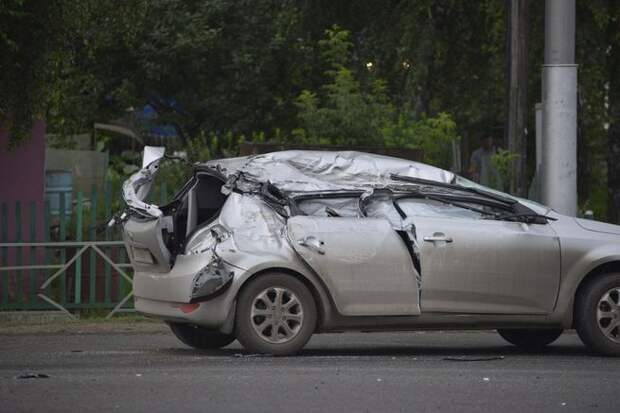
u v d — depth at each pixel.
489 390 20.31
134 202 25.25
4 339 29.14
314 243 24.52
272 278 24.39
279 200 25.03
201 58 65.56
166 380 20.98
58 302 34.84
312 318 24.62
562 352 27.25
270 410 18.16
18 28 33.66
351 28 56.31
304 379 21.17
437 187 25.89
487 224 25.55
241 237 24.52
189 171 40.38
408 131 43.94
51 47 34.50
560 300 25.80
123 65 65.88
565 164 33.62
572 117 33.62
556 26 33.53
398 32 55.03
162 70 65.00
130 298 34.53
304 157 26.22
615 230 26.38
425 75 54.06
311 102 43.91
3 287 34.09
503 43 51.38
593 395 20.02
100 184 47.47
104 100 67.50
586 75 50.06
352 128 42.97
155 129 70.44
